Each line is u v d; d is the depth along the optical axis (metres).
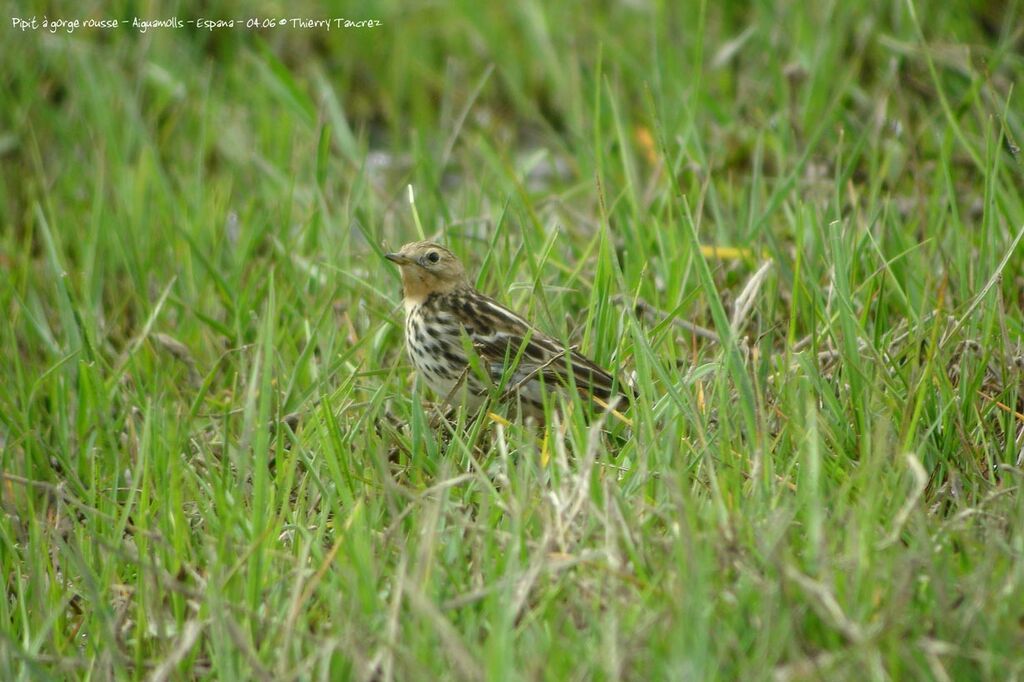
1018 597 7.14
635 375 10.38
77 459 11.02
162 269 13.81
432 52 19.67
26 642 8.48
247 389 10.82
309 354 10.96
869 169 13.84
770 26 16.61
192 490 9.47
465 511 8.80
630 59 16.56
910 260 11.86
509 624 7.01
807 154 12.86
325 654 7.34
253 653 7.30
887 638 6.89
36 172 16.09
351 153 15.41
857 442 9.46
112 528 9.45
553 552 7.99
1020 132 12.92
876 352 9.85
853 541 7.42
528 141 18.08
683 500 7.70
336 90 18.83
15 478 10.05
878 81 15.88
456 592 7.80
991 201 11.22
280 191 15.12
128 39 18.80
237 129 17.03
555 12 19.20
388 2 20.08
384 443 9.83
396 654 7.13
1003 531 8.23
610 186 14.20
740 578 7.47
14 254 14.62
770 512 8.02
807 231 12.52
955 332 10.05
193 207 14.62
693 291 10.63
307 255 13.68
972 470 9.09
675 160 14.20
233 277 12.83
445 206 13.16
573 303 12.48
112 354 12.41
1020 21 16.22
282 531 9.14
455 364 11.03
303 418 10.55
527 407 10.93
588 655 7.09
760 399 8.87
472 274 12.99
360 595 7.71
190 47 18.92
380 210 14.71
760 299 11.46
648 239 12.74
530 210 13.06
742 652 6.96
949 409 9.47
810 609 7.21
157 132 17.17
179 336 12.70
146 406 10.84
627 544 7.73
